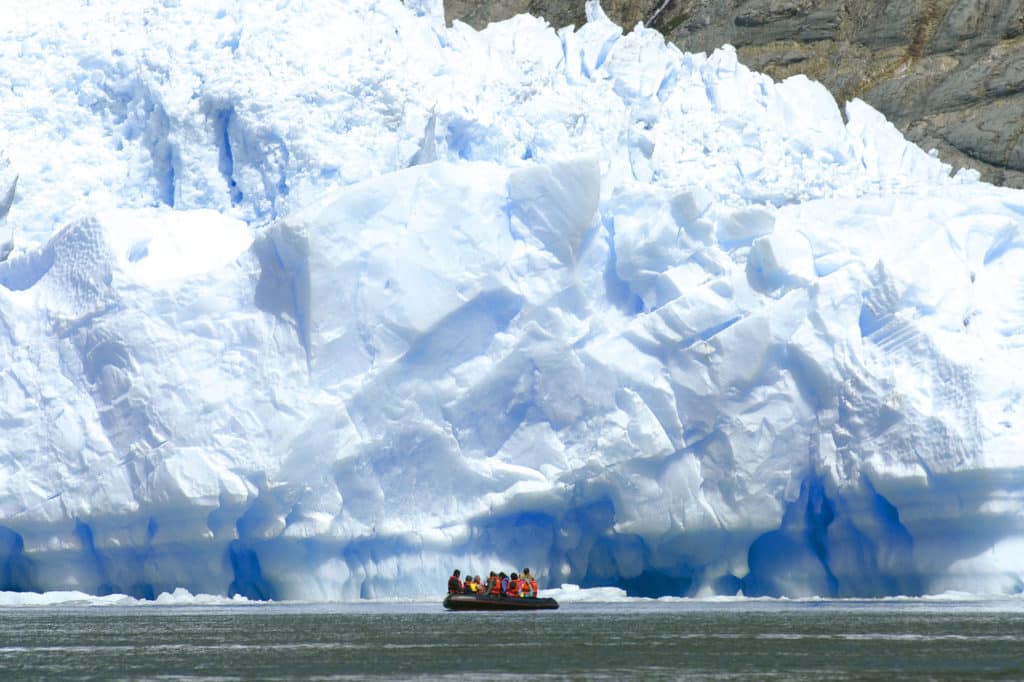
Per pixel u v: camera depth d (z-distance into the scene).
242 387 164.12
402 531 166.88
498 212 174.00
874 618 132.50
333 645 108.12
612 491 171.00
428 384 169.00
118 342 165.38
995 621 127.50
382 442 166.12
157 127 191.38
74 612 148.50
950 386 165.50
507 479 170.25
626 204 180.00
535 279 172.88
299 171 182.38
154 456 161.75
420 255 169.62
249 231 179.88
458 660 98.19
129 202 190.38
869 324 175.75
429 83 196.25
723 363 170.88
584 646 106.88
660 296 178.38
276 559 164.88
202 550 163.62
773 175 199.25
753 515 170.88
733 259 180.25
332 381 165.88
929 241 180.00
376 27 197.75
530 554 173.75
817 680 87.38
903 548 168.12
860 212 183.88
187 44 191.88
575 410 172.00
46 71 194.88
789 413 172.62
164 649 106.25
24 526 166.12
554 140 197.38
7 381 169.38
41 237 186.38
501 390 171.25
